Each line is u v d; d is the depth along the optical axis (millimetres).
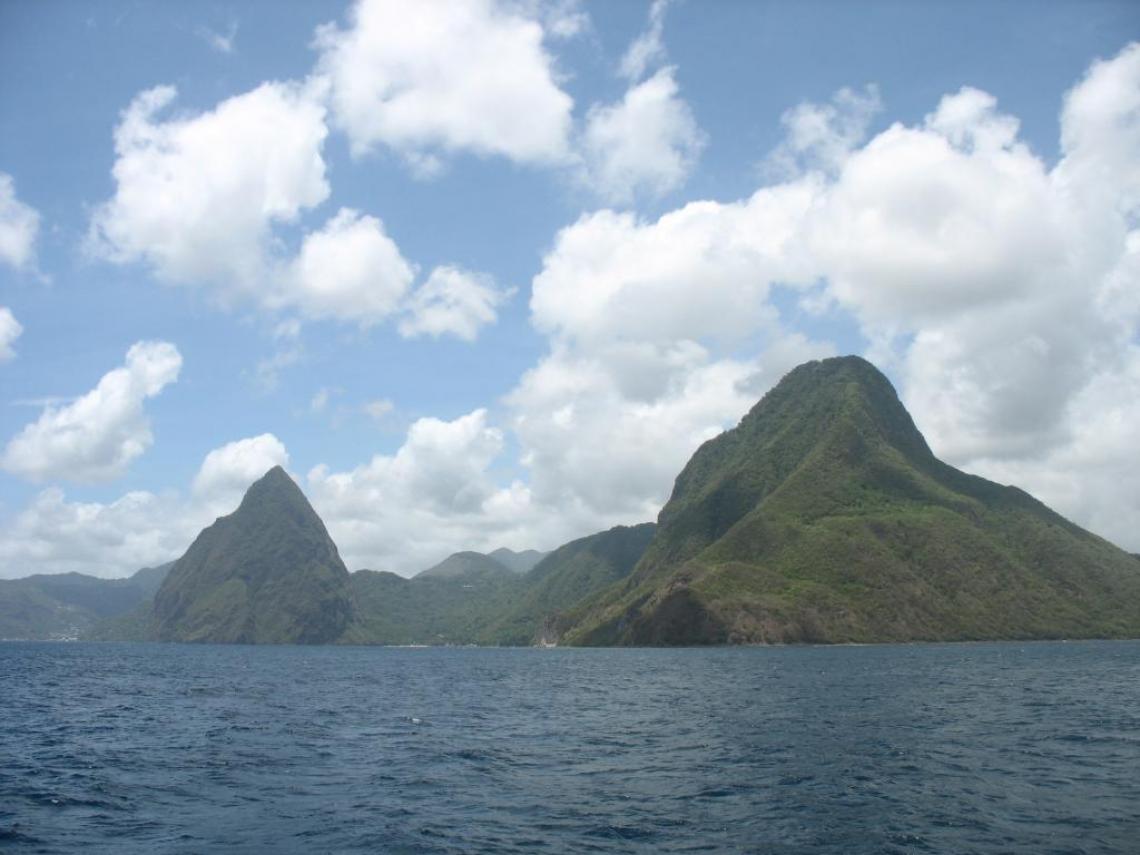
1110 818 25281
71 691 84125
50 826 25406
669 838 23672
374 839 23781
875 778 31609
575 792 30141
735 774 33000
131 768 35781
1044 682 80812
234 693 82312
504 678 110562
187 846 23172
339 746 42781
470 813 26953
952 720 49906
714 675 100688
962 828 24266
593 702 68875
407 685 96125
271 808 27828
